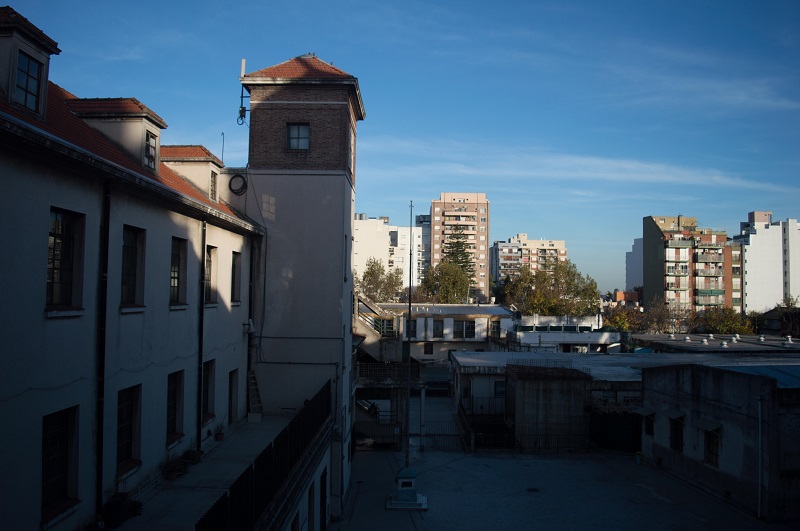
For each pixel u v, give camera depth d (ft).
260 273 66.03
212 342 51.39
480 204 451.12
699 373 76.38
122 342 34.60
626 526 63.77
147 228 38.09
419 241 488.44
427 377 177.88
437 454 98.43
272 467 37.81
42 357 26.94
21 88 30.27
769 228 327.88
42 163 26.89
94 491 31.40
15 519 24.89
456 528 63.72
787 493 63.00
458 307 214.28
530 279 282.15
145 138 43.57
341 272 66.08
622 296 434.71
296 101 67.15
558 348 185.88
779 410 63.41
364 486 79.87
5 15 28.84
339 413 65.21
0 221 24.07
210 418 50.78
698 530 61.77
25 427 25.62
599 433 100.78
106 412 32.65
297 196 66.69
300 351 65.72
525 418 101.71
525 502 72.49
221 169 65.82
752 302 322.96
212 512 25.85
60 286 29.40
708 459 74.90
